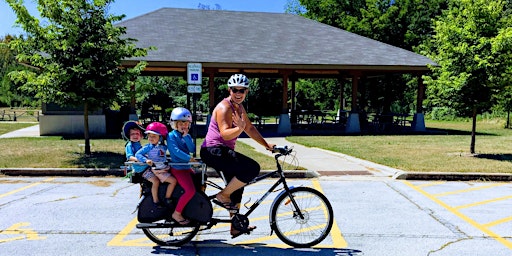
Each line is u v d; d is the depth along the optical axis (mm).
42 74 9664
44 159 9523
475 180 8211
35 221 5281
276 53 17594
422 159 10188
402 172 8305
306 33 20734
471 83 10375
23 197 6523
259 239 4727
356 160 10281
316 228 4926
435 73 11539
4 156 9906
